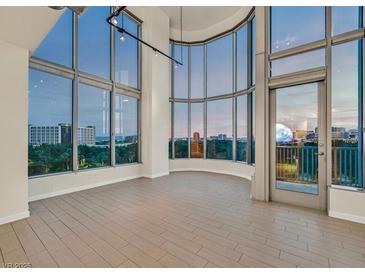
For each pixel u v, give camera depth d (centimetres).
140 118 608
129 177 563
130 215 304
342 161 305
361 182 292
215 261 193
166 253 206
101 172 493
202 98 721
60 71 418
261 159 374
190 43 721
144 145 601
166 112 632
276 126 368
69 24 437
